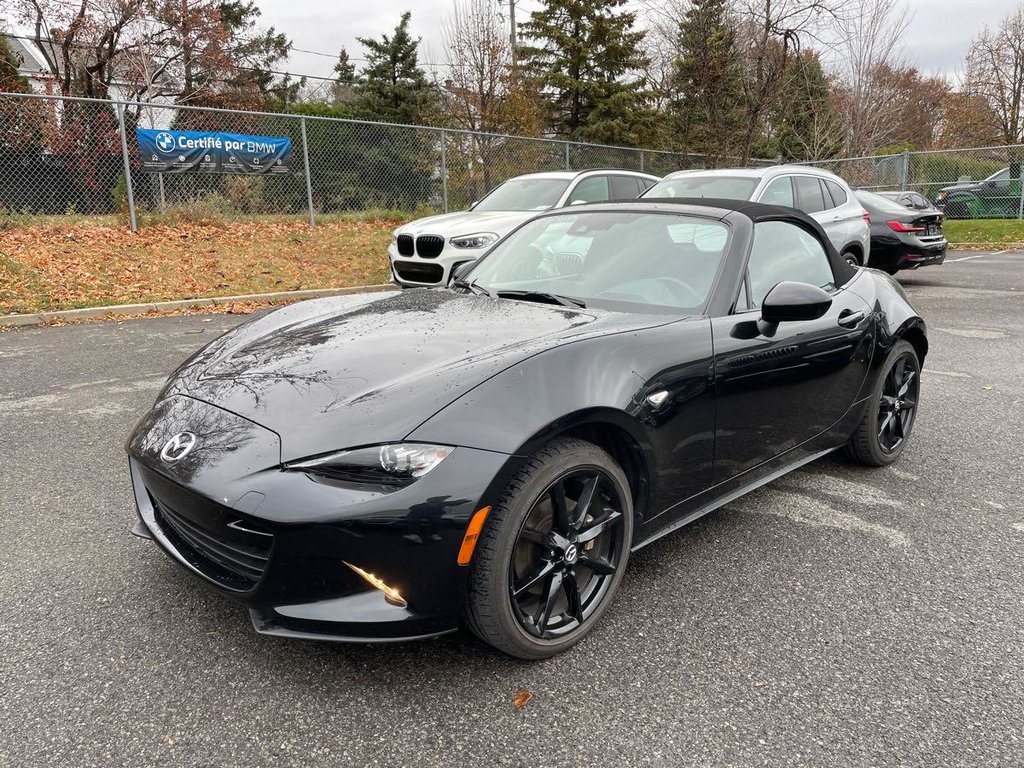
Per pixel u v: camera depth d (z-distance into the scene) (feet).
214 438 6.97
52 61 73.51
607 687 7.00
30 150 39.27
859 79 71.82
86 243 33.94
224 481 6.54
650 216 11.03
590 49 90.22
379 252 39.65
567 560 7.39
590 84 88.48
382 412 6.66
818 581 9.08
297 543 6.26
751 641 7.78
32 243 32.73
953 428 15.12
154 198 39.68
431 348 7.93
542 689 6.95
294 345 8.56
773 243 10.69
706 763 6.04
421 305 10.02
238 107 83.56
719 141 55.06
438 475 6.39
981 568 9.45
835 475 12.73
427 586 6.48
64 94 72.02
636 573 9.27
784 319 9.09
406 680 7.05
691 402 8.43
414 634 6.65
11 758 5.92
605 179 31.01
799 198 27.40
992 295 32.89
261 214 42.60
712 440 8.92
